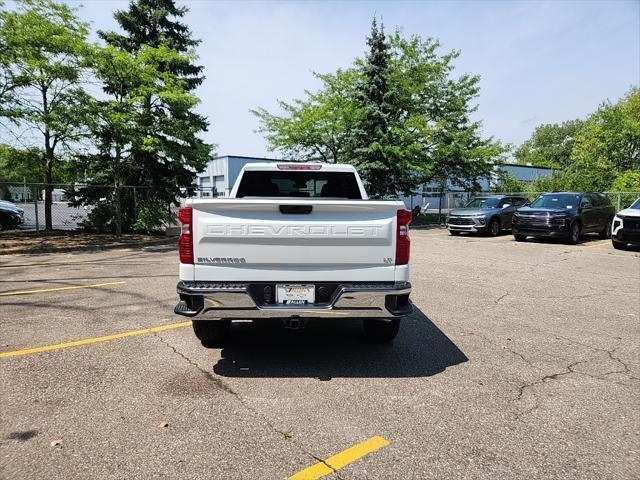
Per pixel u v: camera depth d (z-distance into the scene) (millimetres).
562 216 15391
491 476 2654
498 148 27594
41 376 4031
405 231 4098
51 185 16922
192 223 3963
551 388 3898
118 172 17484
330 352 4754
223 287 3924
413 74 26844
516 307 6758
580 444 3012
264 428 3178
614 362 4535
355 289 3971
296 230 3967
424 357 4629
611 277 9289
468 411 3463
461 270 10047
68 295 7180
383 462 2787
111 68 15133
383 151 23328
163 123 16984
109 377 4027
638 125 33438
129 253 12922
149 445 2945
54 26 13688
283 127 24406
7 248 13133
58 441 2980
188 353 4664
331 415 3377
